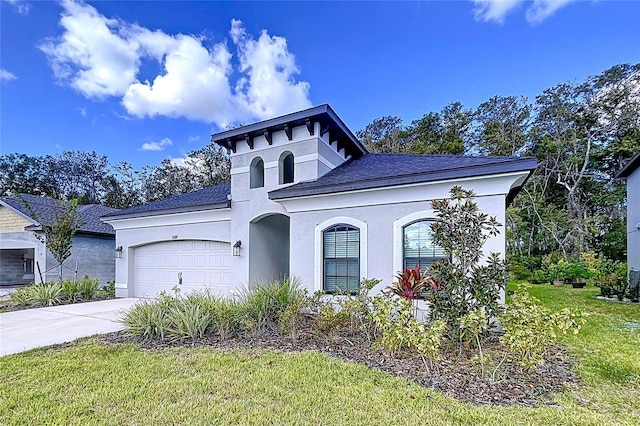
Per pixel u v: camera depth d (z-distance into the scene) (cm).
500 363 557
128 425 400
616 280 1598
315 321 837
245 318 834
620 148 3434
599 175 3647
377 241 962
